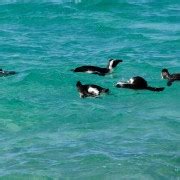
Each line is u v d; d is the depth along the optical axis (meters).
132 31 41.16
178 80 28.75
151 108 25.05
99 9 48.81
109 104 25.61
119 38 39.25
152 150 20.41
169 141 21.22
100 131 22.27
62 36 39.97
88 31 41.62
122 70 31.16
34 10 48.41
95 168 19.06
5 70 30.98
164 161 19.53
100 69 30.56
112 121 23.36
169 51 35.31
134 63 32.41
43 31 41.75
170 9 48.62
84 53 35.28
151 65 32.03
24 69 31.31
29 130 22.55
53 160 19.70
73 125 23.00
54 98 26.55
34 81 29.00
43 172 18.86
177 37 38.94
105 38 39.44
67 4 50.34
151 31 41.19
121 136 21.70
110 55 34.66
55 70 30.55
